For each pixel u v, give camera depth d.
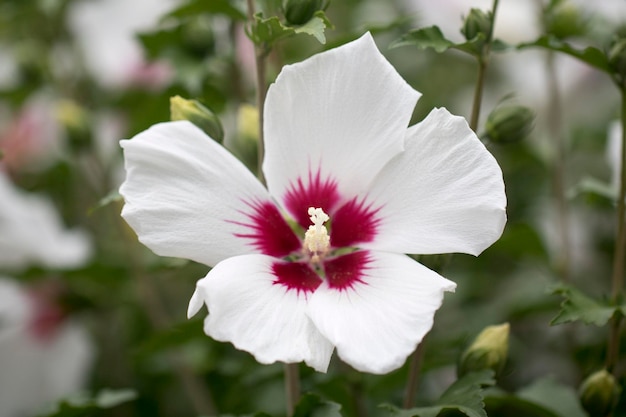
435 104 0.78
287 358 0.43
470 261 0.68
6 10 0.73
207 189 0.45
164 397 0.67
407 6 0.77
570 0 0.63
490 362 0.49
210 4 0.57
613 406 0.51
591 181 0.59
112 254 0.69
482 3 0.72
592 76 0.75
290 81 0.45
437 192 0.45
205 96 0.62
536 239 0.61
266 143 0.46
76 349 0.69
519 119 0.51
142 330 0.67
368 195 0.46
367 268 0.45
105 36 0.76
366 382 0.57
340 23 0.81
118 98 0.70
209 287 0.43
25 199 0.70
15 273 0.63
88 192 0.76
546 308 0.63
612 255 0.70
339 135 0.46
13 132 0.82
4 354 0.69
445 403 0.47
